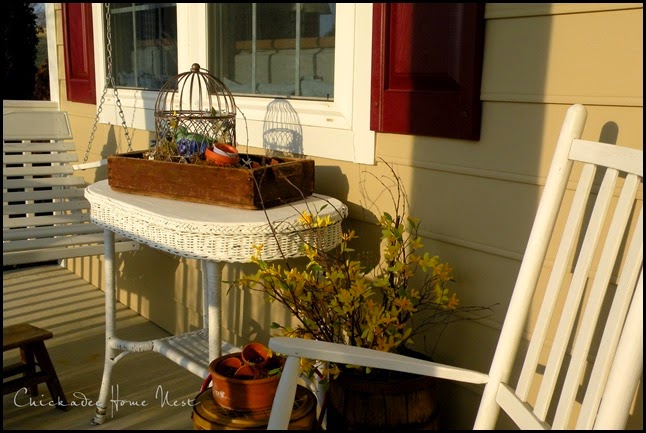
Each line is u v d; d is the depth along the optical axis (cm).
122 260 370
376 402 176
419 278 205
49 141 395
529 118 172
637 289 113
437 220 198
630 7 151
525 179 174
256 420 186
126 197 221
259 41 262
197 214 196
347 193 226
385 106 204
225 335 296
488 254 186
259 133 261
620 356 113
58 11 394
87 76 364
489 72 178
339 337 192
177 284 325
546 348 178
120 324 346
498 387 145
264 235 188
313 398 195
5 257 267
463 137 184
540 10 166
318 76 240
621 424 113
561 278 138
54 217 328
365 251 222
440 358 203
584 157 138
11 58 523
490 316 188
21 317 351
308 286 191
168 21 303
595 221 132
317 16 236
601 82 157
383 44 202
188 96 291
